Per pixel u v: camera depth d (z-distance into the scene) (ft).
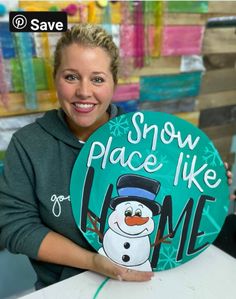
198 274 2.31
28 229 2.36
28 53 2.99
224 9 3.94
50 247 2.30
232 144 4.98
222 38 4.10
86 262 2.26
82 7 3.08
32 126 2.51
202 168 2.37
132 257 2.26
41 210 2.44
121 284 2.20
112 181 2.28
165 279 2.26
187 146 2.36
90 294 2.12
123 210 2.27
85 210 2.27
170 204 2.30
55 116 2.49
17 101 3.08
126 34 3.39
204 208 2.36
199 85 4.20
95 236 2.27
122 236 2.26
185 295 2.13
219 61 4.23
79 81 2.16
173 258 2.32
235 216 3.89
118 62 2.30
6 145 3.15
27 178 2.42
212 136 4.69
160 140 2.34
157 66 3.75
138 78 3.67
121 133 2.32
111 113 2.59
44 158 2.38
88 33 2.10
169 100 4.04
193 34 3.85
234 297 2.12
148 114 2.35
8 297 3.87
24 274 3.90
